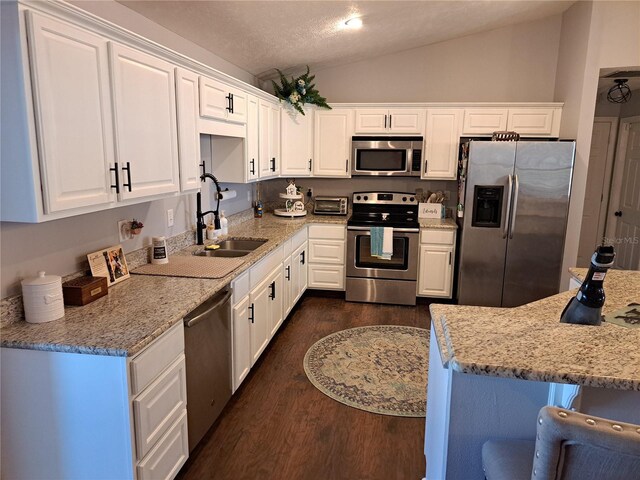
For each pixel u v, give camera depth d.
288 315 4.13
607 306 1.75
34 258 1.82
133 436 1.59
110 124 1.77
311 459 2.21
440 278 4.45
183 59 2.29
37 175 1.45
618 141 5.52
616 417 1.24
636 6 3.78
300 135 4.53
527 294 4.20
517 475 1.18
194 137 2.47
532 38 4.60
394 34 4.03
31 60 1.39
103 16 2.17
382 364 3.21
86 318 1.78
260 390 2.85
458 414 1.42
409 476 2.11
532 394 1.37
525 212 4.05
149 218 2.68
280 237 3.55
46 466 1.67
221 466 2.16
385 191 4.97
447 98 4.80
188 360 2.00
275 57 3.98
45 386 1.59
